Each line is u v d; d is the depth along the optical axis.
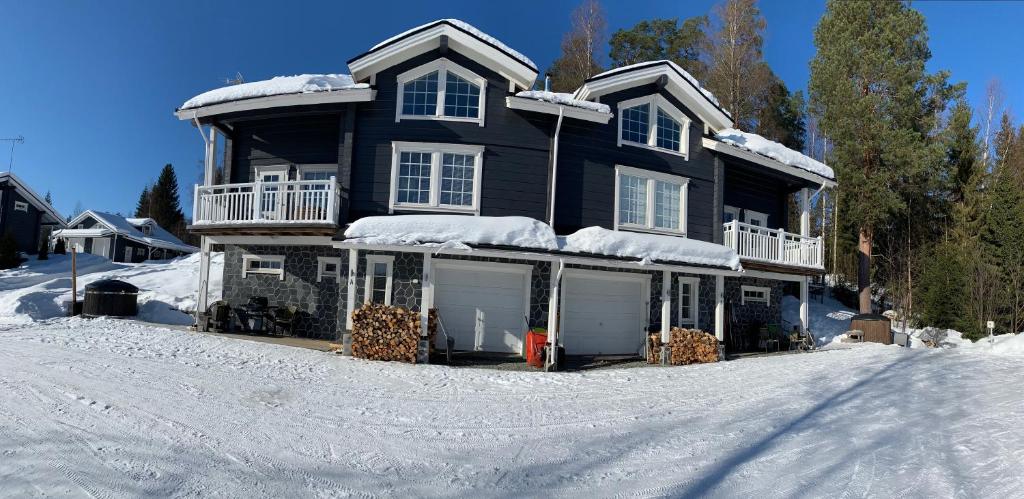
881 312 32.28
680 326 16.81
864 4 28.58
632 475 5.88
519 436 7.29
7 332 12.96
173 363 10.46
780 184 22.16
